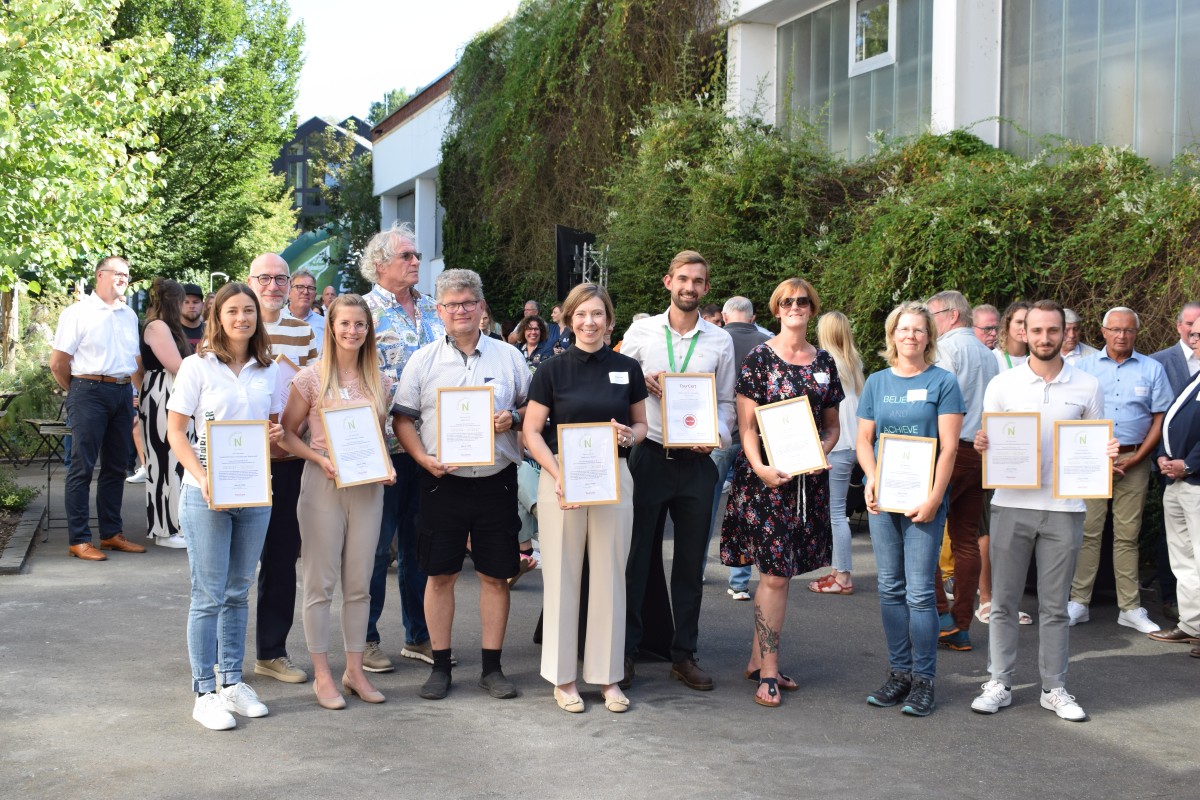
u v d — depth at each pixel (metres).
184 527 5.32
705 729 5.39
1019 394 5.79
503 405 5.87
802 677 6.31
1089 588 7.69
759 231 14.18
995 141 14.04
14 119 11.33
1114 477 7.54
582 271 16.34
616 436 5.55
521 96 20.31
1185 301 9.18
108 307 9.27
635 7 17.84
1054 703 5.69
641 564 6.14
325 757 4.88
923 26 14.77
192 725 5.27
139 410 9.78
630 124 18.02
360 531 5.63
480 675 6.21
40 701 5.56
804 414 5.73
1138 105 12.29
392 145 32.53
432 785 4.58
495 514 5.78
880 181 13.95
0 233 11.91
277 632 6.09
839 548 8.37
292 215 57.88
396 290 6.36
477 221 23.33
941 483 5.63
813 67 16.89
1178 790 4.68
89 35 12.99
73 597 7.73
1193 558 7.07
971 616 6.93
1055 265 10.19
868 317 11.62
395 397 5.86
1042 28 13.48
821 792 4.60
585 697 5.87
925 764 4.95
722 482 7.77
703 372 6.17
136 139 13.95
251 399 5.35
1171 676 6.40
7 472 14.23
